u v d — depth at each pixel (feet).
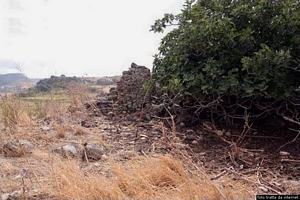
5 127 16.39
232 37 13.03
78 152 12.84
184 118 15.84
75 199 8.77
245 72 13.53
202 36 13.74
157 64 16.89
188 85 14.05
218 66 13.47
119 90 18.95
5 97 18.72
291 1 13.12
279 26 12.98
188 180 9.21
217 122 15.65
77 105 20.39
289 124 14.75
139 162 10.81
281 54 11.81
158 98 18.15
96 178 9.75
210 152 12.66
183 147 12.23
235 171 10.62
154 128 15.79
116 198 8.70
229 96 14.29
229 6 14.51
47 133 15.92
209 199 8.39
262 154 12.25
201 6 15.40
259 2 13.43
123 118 18.17
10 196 9.08
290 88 12.72
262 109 14.10
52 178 10.00
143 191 8.98
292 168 11.02
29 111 19.93
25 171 11.05
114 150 13.21
